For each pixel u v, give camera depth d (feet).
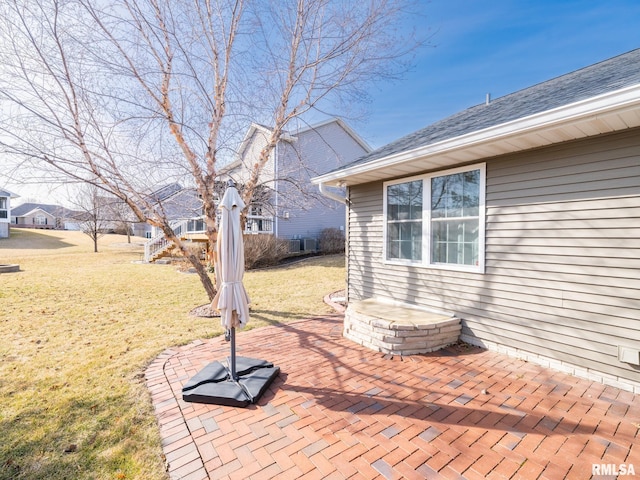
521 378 11.64
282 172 23.99
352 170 17.97
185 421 9.10
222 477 7.04
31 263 48.32
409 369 12.52
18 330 17.30
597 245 11.19
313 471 7.18
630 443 7.99
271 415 9.39
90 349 14.60
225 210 11.30
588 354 11.47
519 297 13.37
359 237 21.56
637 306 10.36
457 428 8.70
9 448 7.95
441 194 16.43
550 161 12.34
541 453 7.68
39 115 16.10
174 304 23.58
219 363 12.43
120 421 9.07
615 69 14.87
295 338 16.31
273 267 44.14
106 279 34.17
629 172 10.50
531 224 12.92
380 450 7.84
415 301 17.69
